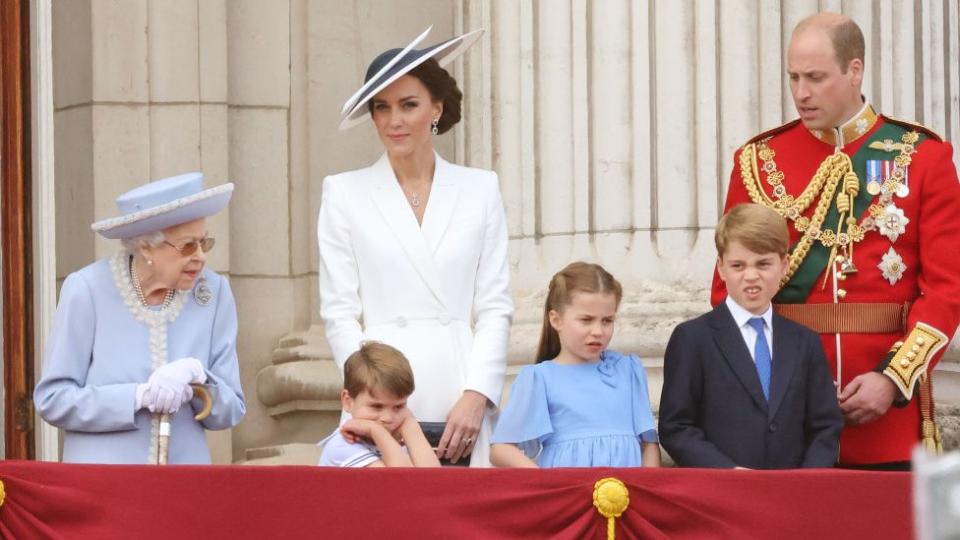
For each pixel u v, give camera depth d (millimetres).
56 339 16391
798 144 18281
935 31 24422
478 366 17625
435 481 14344
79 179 26000
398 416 16672
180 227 16344
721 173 22781
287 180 26609
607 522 14258
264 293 26406
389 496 14336
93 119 25875
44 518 14562
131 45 26047
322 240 18281
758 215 16906
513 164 23625
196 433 16547
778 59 22953
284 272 26500
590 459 17062
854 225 17703
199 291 16938
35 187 25266
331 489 14359
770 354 16953
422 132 18188
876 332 17516
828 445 16562
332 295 18047
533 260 23250
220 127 26188
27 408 24938
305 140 26750
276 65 26656
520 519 14297
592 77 23203
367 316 18031
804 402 16781
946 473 6590
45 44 25438
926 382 17484
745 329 17047
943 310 17188
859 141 17938
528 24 23719
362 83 27047
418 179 18453
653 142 22875
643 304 22188
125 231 16266
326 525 14320
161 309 16672
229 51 26484
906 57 23984
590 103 23219
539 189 23406
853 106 17906
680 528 14312
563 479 14336
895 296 17578
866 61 23656
